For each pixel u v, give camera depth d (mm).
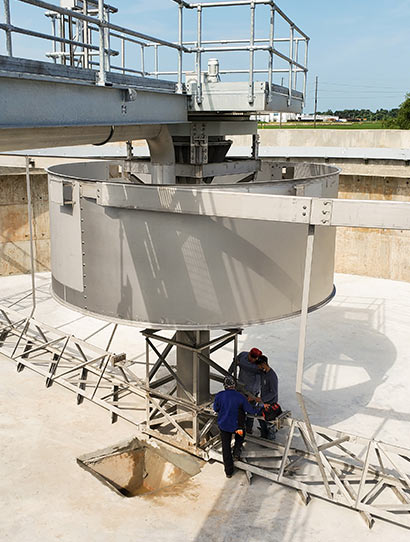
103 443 6625
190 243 4887
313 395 8094
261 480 5906
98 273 5332
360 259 14977
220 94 5875
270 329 11023
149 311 5156
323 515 5328
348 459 6352
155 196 4770
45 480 5848
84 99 4125
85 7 6242
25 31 3459
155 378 8523
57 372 8586
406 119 39719
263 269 5066
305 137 15258
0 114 3285
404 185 13945
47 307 12109
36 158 13172
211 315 5062
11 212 14312
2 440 6625
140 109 5012
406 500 5430
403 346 10172
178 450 6469
